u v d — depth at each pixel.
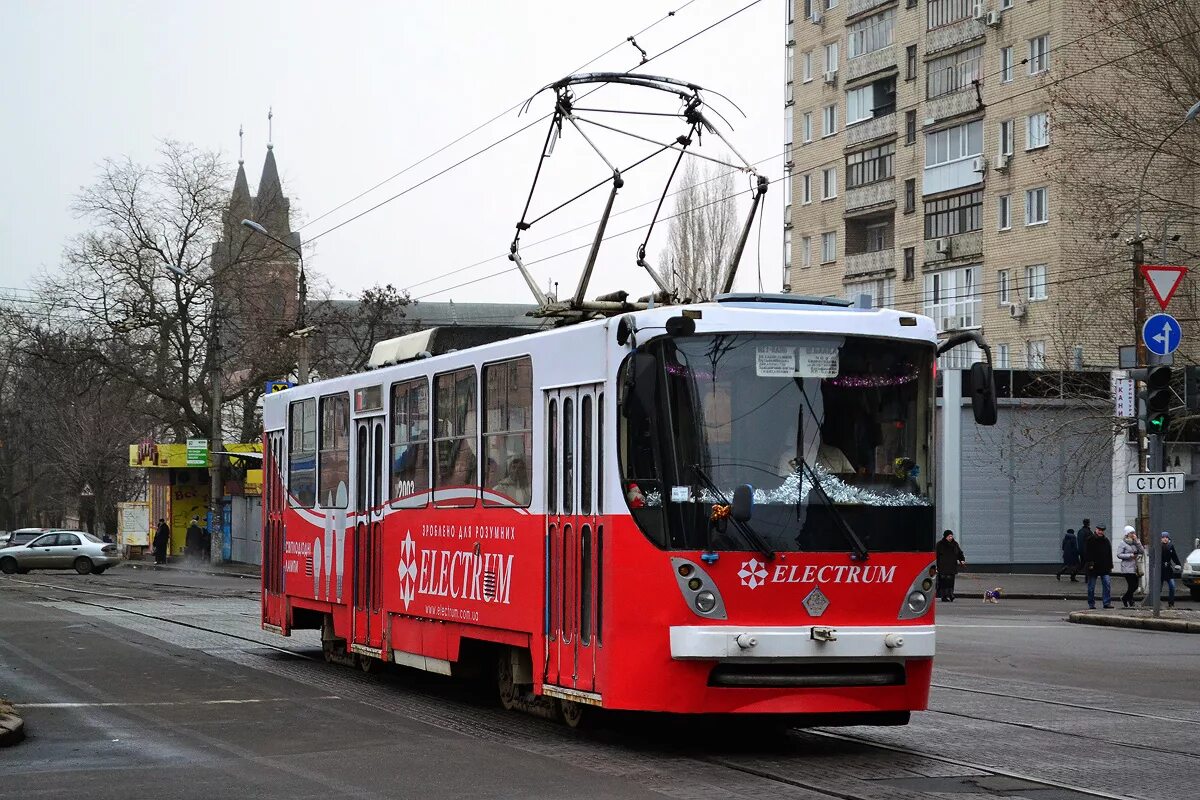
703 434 11.16
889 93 60.59
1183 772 10.51
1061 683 16.84
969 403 49.28
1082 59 50.94
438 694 15.71
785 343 11.42
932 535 11.57
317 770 10.52
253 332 60.31
